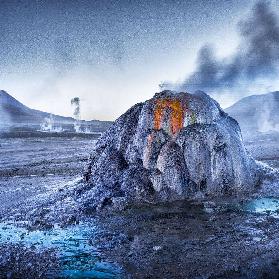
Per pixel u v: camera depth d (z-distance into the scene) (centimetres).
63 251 973
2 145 3131
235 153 1488
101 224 1161
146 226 1128
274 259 887
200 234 1053
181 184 1384
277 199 1377
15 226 1174
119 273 846
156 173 1409
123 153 1559
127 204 1316
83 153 2672
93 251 969
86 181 1583
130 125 1598
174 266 865
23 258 936
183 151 1441
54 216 1245
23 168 2098
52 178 1841
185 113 1513
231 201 1350
